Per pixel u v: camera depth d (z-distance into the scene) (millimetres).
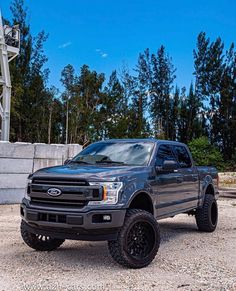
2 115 21328
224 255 6973
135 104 55375
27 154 12734
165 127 57406
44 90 48688
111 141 7848
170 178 7277
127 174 6125
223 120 55250
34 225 6113
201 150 46156
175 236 8781
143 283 5285
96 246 7543
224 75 56281
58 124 51719
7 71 21266
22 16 46344
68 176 5859
